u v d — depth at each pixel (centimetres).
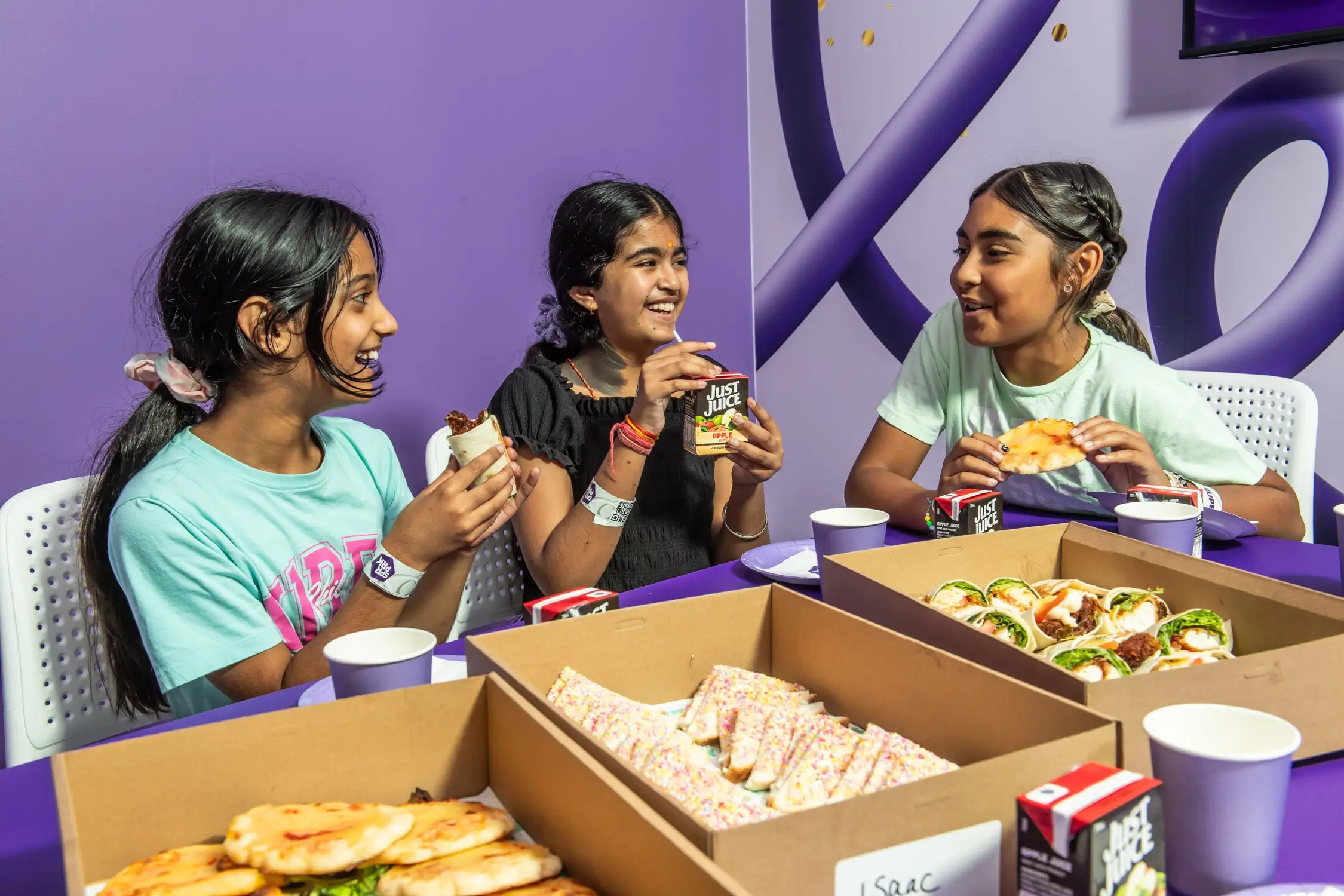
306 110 235
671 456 191
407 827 72
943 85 301
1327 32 222
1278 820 67
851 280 333
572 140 292
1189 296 260
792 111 338
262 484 145
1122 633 108
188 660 131
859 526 131
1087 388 199
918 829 62
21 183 197
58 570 145
